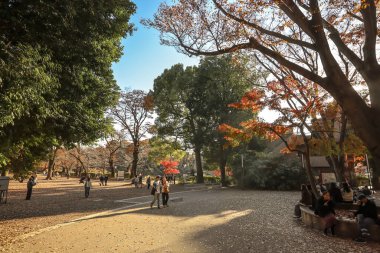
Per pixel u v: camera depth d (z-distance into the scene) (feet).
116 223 38.01
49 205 57.77
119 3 41.81
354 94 18.80
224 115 113.70
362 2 19.99
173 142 142.51
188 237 29.63
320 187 48.21
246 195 80.18
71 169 271.69
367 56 19.53
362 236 26.78
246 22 24.86
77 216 44.50
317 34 20.26
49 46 32.94
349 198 44.32
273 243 26.91
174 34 27.81
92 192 89.71
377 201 47.85
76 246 26.43
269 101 41.47
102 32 42.22
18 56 25.85
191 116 131.64
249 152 114.01
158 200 52.90
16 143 39.06
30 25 30.53
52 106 33.88
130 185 125.70
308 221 35.35
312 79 20.75
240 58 49.21
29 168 49.01
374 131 17.99
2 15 28.30
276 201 63.77
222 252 23.99
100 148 210.18
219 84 117.60
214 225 36.14
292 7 21.20
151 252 24.21
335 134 64.18
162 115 139.23
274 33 23.93
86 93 44.73
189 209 51.26
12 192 85.61
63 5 31.09
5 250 24.95
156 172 233.35
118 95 53.26
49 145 47.14
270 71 44.96
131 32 49.83
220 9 25.71
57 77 36.09
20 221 39.73
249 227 34.71
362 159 68.74
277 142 136.67
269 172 102.73
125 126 165.37
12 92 24.80
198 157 140.56
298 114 39.70
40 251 24.77
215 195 80.74
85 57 41.34
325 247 25.35
